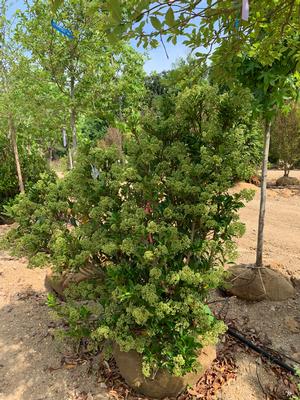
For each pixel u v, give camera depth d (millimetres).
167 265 2129
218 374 2428
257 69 2705
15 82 5324
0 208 6344
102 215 2234
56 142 9680
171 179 2031
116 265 2201
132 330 2197
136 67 6152
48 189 2584
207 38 2189
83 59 4672
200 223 2150
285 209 7430
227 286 2365
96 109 4715
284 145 10812
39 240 2475
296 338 2803
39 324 3041
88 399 2252
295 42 2330
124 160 2295
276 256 4410
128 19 1423
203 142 2113
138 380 2172
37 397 2297
